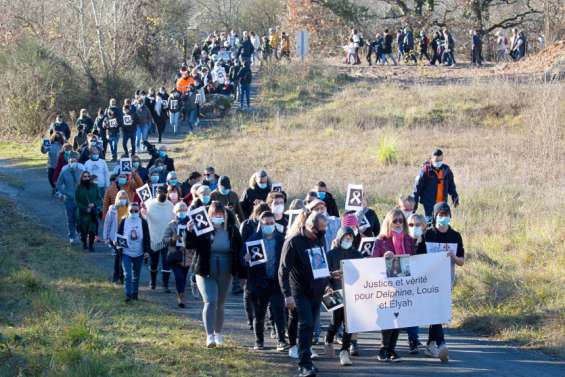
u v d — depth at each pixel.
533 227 17.50
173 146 32.28
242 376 10.40
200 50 48.16
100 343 11.24
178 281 14.28
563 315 12.62
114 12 42.66
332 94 40.28
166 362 10.79
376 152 29.25
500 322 12.91
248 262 11.32
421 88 38.75
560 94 30.27
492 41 55.72
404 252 11.13
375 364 11.20
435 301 11.06
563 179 23.55
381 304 10.91
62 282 15.63
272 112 37.50
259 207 12.52
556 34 50.34
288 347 11.66
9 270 15.95
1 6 45.16
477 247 16.67
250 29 66.44
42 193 25.59
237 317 13.88
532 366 11.16
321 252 10.44
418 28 55.19
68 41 42.62
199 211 11.20
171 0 53.78
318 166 27.75
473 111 35.16
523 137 30.64
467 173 24.48
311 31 56.59
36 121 38.34
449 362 11.32
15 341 11.32
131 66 44.09
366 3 65.38
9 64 39.22
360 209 12.91
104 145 29.89
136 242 14.30
